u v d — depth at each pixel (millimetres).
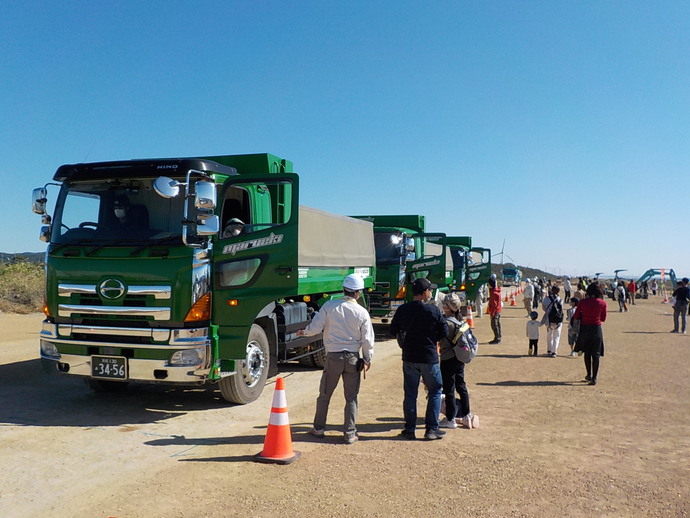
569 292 34688
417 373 6672
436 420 6582
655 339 17516
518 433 6883
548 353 13750
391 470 5484
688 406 8422
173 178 7461
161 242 7293
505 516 4484
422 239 19844
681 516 4547
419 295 6723
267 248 7410
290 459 5637
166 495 4770
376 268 16500
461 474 5406
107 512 4422
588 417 7703
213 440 6383
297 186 7426
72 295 7492
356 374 6504
